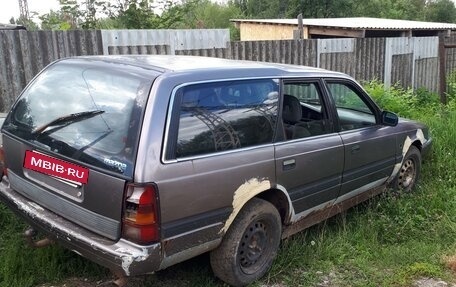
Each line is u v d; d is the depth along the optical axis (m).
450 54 14.12
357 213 5.04
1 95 6.27
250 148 3.46
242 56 8.73
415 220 5.04
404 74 12.32
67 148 3.12
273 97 3.72
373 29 12.26
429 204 5.38
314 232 4.66
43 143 3.29
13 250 3.69
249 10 43.31
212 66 3.42
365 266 4.12
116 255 2.79
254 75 3.59
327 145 4.13
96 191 2.93
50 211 3.27
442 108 9.69
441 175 6.33
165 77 3.04
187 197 3.00
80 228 3.05
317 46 9.98
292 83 3.93
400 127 5.27
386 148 4.98
